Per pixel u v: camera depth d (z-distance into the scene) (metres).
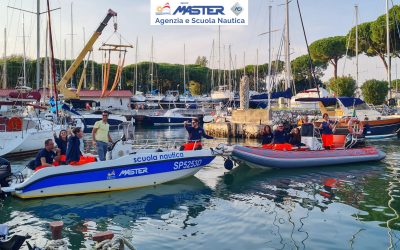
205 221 8.25
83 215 8.79
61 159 10.73
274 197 10.35
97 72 67.06
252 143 25.28
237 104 48.38
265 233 7.43
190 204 9.68
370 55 52.75
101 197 10.38
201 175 13.33
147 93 69.38
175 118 42.09
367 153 15.61
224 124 29.59
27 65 55.16
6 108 21.02
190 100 58.41
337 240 7.04
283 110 31.27
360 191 10.91
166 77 83.50
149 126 41.03
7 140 16.84
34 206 9.49
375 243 6.89
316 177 13.00
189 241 7.05
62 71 57.19
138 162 11.27
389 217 8.41
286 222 8.11
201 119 42.88
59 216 8.70
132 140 12.01
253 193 10.85
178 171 12.12
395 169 14.34
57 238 5.33
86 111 38.88
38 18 23.83
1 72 55.28
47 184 10.17
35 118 18.64
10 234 7.43
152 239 7.17
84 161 10.64
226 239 7.13
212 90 64.44
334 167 14.77
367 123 24.48
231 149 13.39
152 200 10.07
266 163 13.96
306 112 30.16
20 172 10.91
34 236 7.33
